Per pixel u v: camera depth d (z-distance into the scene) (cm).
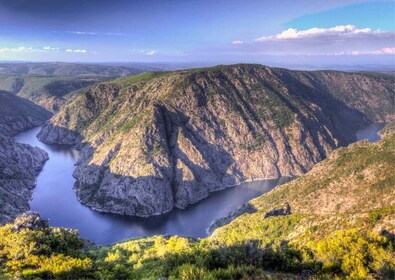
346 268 2609
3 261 3133
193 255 2811
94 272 2983
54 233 4028
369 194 11400
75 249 3891
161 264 3133
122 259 4541
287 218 11419
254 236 10569
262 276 2228
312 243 3111
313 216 10869
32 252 3309
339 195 12419
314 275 2473
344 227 6950
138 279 2834
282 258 2700
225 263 2586
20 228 4069
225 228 13338
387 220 5722
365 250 2831
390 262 2628
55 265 2933
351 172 13200
